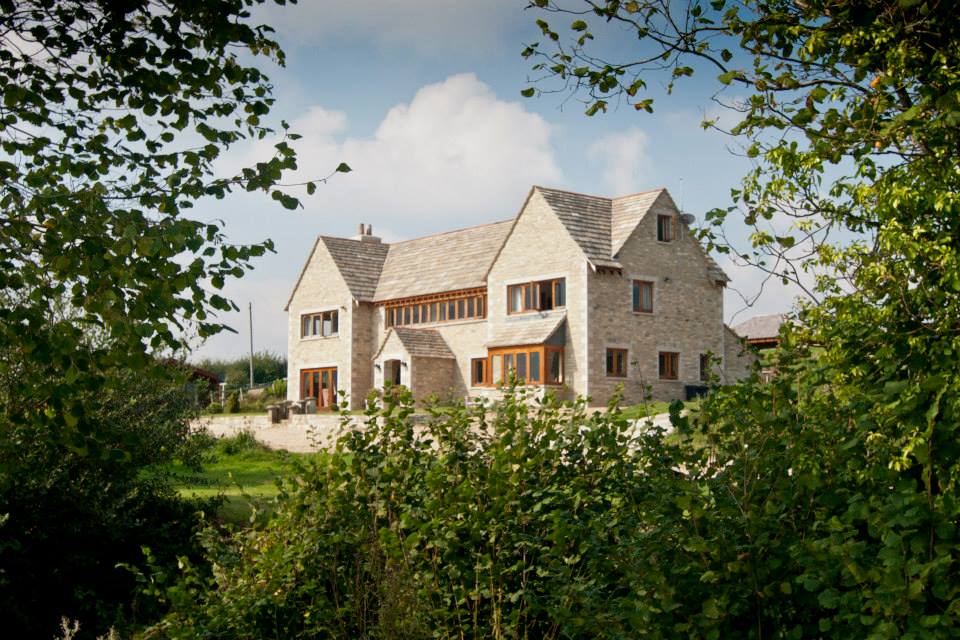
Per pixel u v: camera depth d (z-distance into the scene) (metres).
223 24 6.35
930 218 4.53
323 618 6.46
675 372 34.53
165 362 11.49
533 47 5.77
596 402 32.12
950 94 4.28
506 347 34.56
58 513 10.02
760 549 4.16
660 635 4.20
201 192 6.06
